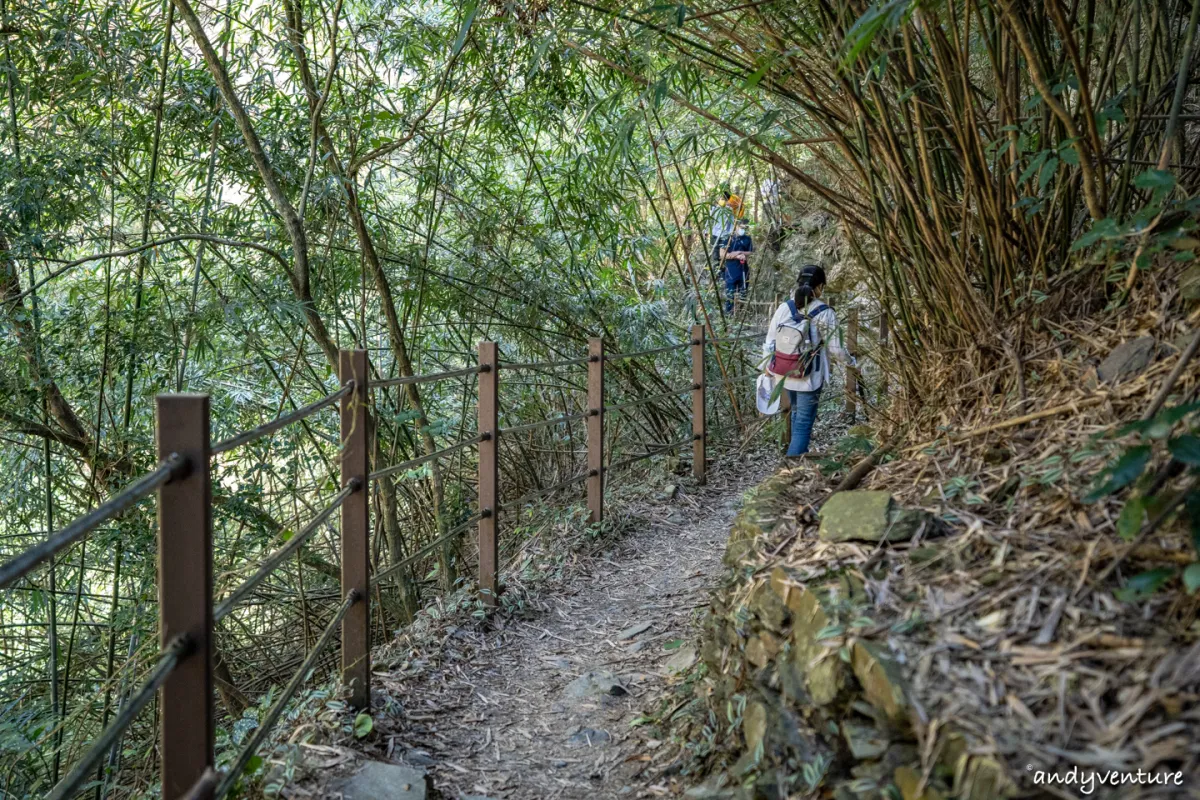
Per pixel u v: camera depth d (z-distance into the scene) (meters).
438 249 6.44
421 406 5.71
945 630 1.75
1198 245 2.24
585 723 3.06
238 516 5.33
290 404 5.98
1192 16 2.23
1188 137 3.03
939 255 2.89
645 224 7.77
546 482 7.29
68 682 5.35
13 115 4.55
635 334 7.00
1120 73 3.02
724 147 4.85
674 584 4.47
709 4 3.37
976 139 2.67
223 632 6.12
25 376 4.79
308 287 4.93
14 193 4.44
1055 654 1.57
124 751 5.15
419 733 3.01
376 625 6.02
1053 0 2.16
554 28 3.85
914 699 1.59
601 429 5.27
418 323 6.12
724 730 2.46
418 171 5.79
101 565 5.36
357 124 5.38
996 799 1.36
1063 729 1.42
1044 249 2.78
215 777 1.82
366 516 2.94
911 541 2.13
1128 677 1.47
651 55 4.09
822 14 2.80
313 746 2.70
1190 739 1.32
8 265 4.79
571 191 6.03
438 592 5.83
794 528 2.59
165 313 5.07
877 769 1.64
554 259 6.56
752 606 2.38
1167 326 2.32
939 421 2.91
